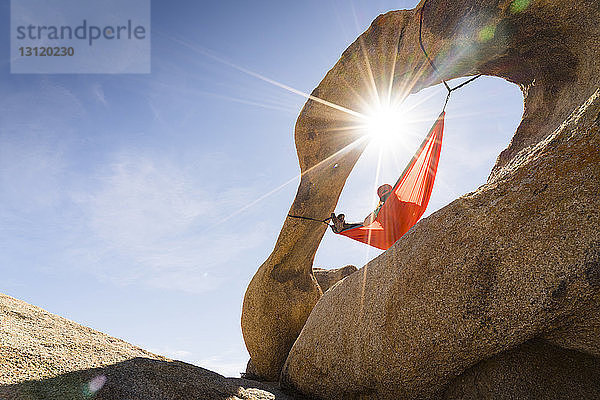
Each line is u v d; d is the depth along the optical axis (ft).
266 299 22.84
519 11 15.92
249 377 23.77
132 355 13.11
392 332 11.73
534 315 9.66
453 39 18.03
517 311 9.82
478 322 10.28
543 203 10.19
